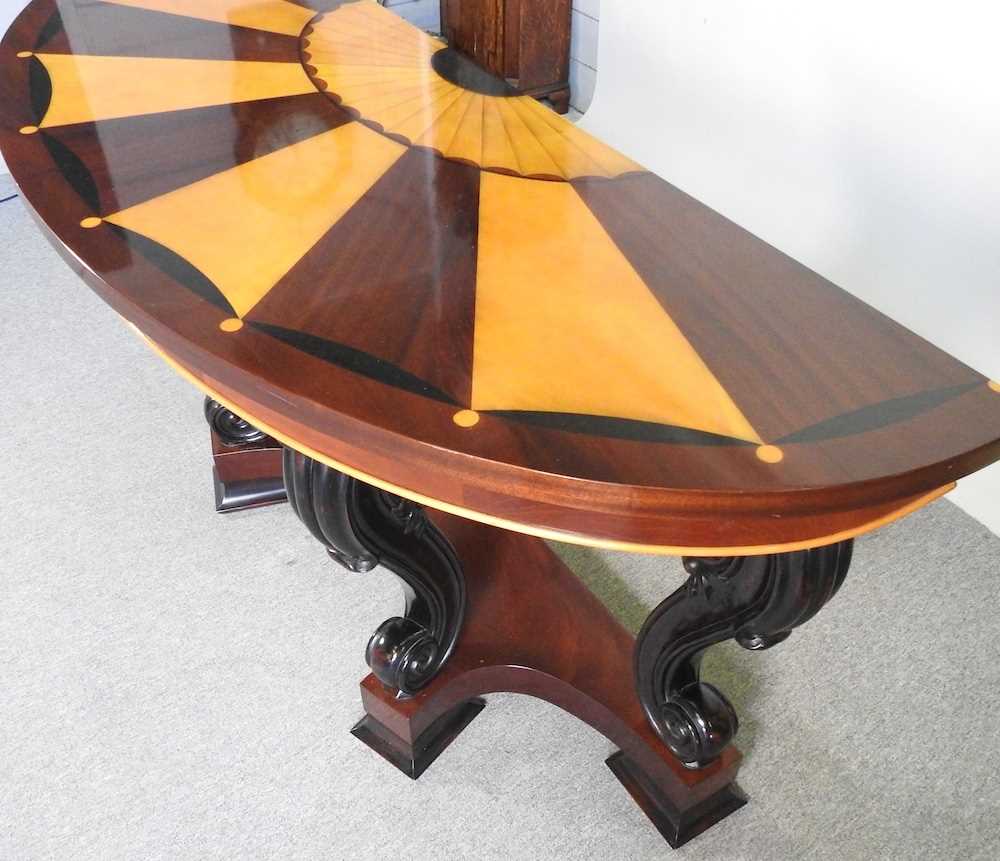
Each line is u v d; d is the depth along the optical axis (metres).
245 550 1.44
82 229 0.94
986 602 1.36
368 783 1.16
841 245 1.62
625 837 1.11
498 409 0.72
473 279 0.88
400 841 1.10
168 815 1.12
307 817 1.12
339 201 1.00
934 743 1.19
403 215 0.98
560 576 1.28
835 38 1.48
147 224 0.95
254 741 1.19
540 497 0.67
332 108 1.20
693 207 1.03
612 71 2.04
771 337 0.82
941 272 1.46
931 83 1.36
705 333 0.82
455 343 0.79
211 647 1.30
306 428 0.77
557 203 1.02
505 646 1.18
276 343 0.78
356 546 0.99
